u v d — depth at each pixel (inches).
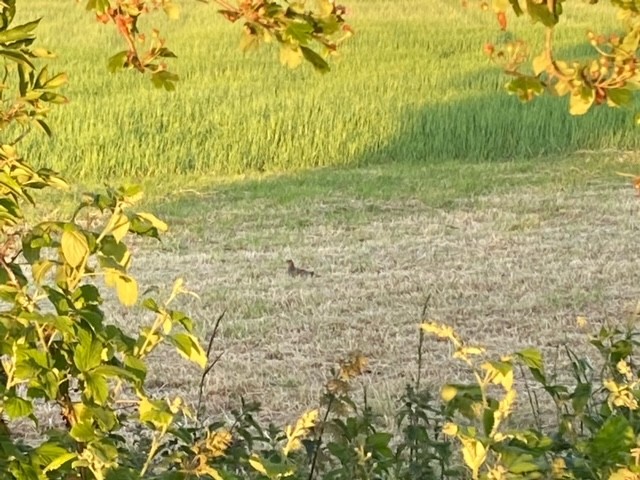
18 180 128.1
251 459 129.9
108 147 823.7
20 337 119.0
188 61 1106.1
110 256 128.6
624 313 462.3
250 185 757.3
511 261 548.1
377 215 657.6
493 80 1036.5
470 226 627.2
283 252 567.2
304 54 130.2
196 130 847.7
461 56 1178.6
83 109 839.7
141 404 123.2
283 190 732.0
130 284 126.5
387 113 885.8
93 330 122.3
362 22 1375.5
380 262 547.2
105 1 130.6
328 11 129.9
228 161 847.7
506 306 471.8
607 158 847.1
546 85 126.6
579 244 581.9
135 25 136.6
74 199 691.4
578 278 514.6
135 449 197.5
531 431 139.1
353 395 354.6
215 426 165.5
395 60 1151.0
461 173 792.9
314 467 166.1
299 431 136.0
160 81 139.9
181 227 625.3
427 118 885.8
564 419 152.8
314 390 366.3
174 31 1248.8
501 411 128.5
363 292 492.4
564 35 1194.6
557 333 436.5
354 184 753.0
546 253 563.5
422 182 756.0
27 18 1326.3
